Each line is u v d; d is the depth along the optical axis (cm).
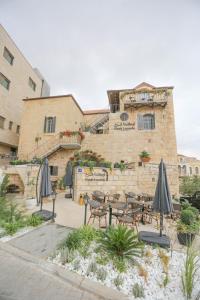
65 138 1562
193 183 1931
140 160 1584
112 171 1129
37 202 920
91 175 1088
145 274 334
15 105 1961
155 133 1625
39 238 503
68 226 623
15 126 1964
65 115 1638
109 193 1104
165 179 537
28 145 1653
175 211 737
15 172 1030
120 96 1755
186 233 512
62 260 383
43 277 337
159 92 1672
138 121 1694
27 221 612
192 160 4362
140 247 405
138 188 1268
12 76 1905
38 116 1692
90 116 2123
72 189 1240
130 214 662
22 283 316
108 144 1648
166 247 461
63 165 1602
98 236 487
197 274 353
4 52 1795
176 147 1575
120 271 349
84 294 296
